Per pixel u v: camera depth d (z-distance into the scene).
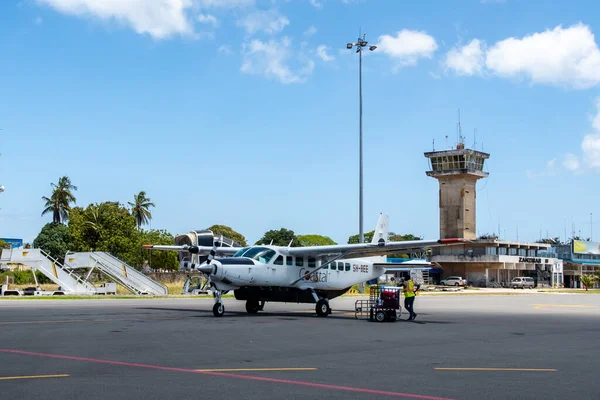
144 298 39.44
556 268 102.88
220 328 18.81
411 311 24.20
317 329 19.16
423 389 9.21
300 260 27.27
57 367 10.86
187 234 45.75
